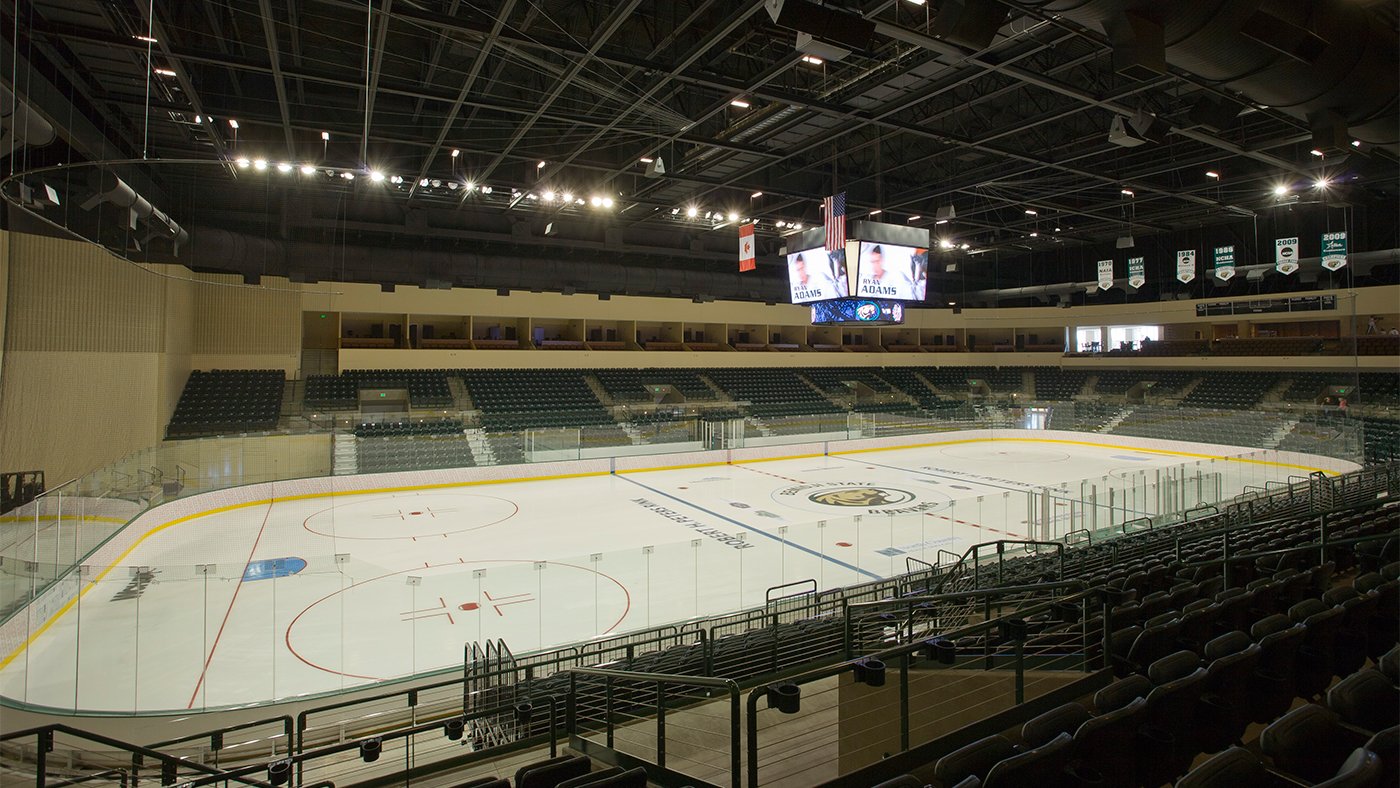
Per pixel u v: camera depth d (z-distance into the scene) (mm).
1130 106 18453
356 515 20406
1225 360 36562
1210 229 37281
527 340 34312
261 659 10578
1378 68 8594
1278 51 7715
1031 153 22641
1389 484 17359
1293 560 8562
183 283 23516
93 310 16250
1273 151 24203
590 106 19156
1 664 9547
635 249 33375
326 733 8430
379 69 14969
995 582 10180
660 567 12883
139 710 9148
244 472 21234
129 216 15602
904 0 12930
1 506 12648
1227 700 4219
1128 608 6195
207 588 10484
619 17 12906
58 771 7023
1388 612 5637
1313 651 4930
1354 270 30125
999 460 30719
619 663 8930
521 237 30422
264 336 27031
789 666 8031
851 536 15125
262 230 25984
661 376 36219
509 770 6000
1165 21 7188
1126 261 40219
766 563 13930
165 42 13266
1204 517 15945
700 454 29375
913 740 5168
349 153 21625
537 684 8742
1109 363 41000
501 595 11734
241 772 5180
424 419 27016
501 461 25703
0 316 13008
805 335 43688
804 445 31875
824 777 5031
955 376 44000
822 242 24703
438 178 23156
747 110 19797
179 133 19359
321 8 14641
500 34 13414
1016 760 3188
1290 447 27125
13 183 11414
